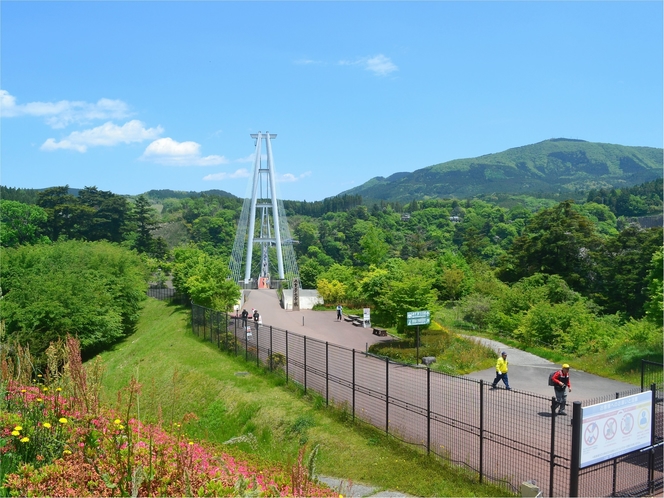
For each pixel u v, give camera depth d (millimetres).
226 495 8398
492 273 77750
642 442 13031
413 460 16234
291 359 28906
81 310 44875
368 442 17922
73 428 9656
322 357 30125
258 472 11398
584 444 11977
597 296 68188
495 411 19500
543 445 15766
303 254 168125
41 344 34750
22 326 38125
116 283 56281
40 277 47719
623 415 12656
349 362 28922
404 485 14891
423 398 21672
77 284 47938
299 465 8969
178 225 181875
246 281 100688
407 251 141500
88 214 111938
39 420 9867
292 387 24734
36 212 105688
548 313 37500
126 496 7922
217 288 50750
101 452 9094
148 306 65000
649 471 13188
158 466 8828
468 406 20344
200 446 12070
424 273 64062
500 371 22562
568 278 72062
